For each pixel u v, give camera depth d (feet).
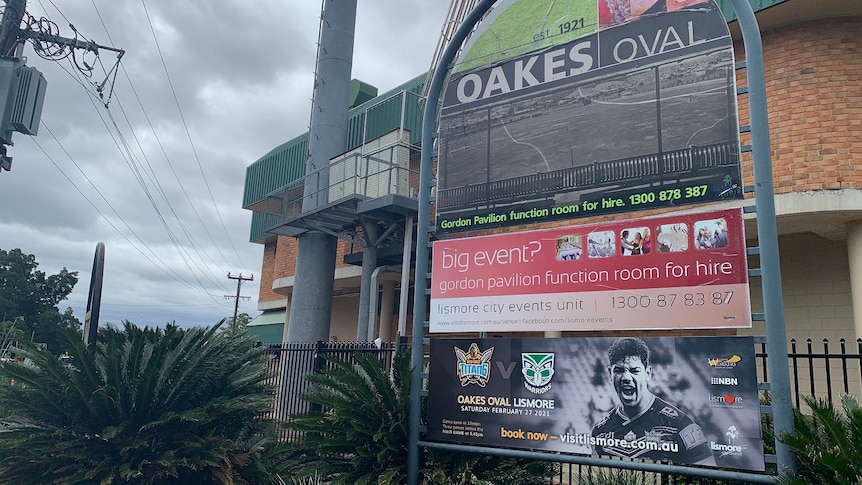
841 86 30.89
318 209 43.88
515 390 20.27
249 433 24.99
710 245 18.02
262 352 27.37
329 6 51.13
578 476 21.58
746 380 16.80
